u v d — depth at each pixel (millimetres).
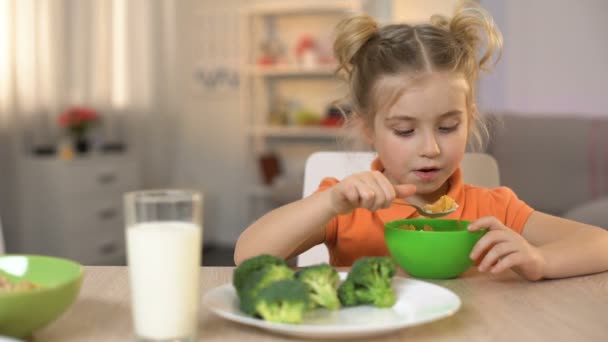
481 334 686
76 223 3807
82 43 4297
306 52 4684
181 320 640
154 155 4859
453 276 944
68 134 4184
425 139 1110
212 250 4781
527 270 911
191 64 5109
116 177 4148
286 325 644
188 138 5172
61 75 4164
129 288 862
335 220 1269
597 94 4211
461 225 1050
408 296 787
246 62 4812
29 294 632
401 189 929
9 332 648
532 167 3672
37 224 3805
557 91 4266
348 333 642
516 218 1241
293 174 4738
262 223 1045
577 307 792
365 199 898
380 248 1250
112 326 713
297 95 4930
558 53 4246
